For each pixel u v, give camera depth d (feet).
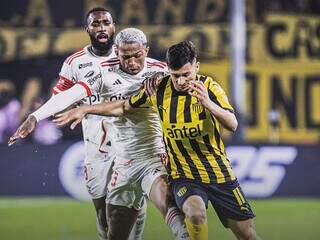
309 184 196.75
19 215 167.53
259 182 195.31
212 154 82.69
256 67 249.14
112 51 97.04
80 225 155.02
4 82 240.12
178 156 83.35
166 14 250.16
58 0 247.91
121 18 248.73
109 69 90.94
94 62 96.27
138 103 85.51
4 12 246.68
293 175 196.34
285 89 249.14
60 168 191.31
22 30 245.86
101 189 103.04
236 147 194.80
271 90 248.73
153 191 88.12
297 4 254.06
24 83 240.73
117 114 86.48
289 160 196.44
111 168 101.55
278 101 248.52
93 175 102.83
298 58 251.60
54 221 159.94
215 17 250.57
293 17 253.44
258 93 247.91
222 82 247.50
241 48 213.66
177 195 82.99
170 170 85.05
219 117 78.59
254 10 252.83
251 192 194.90
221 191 82.79
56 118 85.10
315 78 250.37
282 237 140.36
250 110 246.47
